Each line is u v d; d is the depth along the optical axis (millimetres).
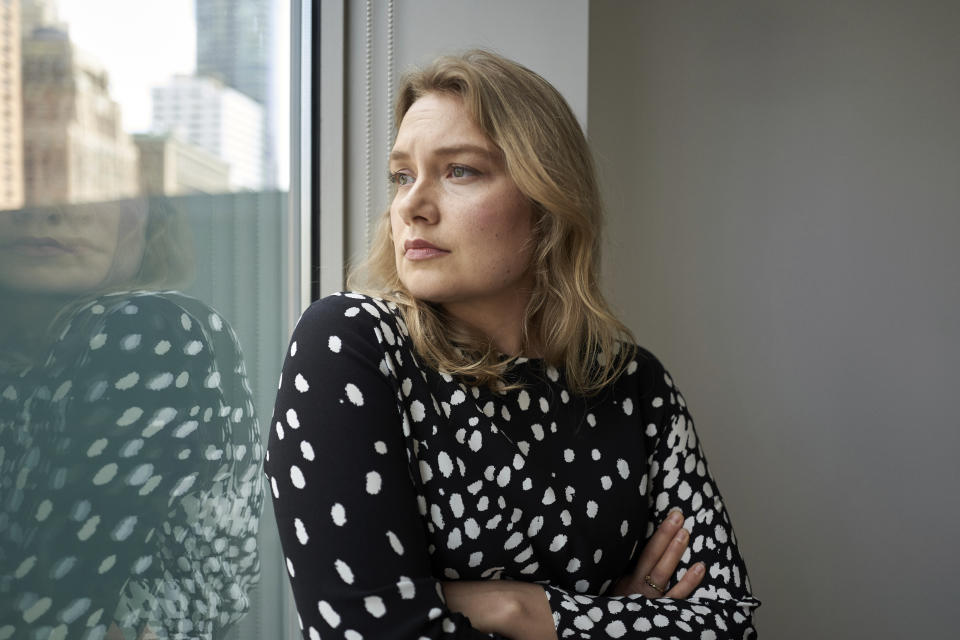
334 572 889
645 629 1039
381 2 1657
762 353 2229
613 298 2170
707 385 2232
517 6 1671
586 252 1134
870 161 2209
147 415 1142
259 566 1437
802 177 2221
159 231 1166
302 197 1598
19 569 935
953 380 2189
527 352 1162
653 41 2230
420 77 1101
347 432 929
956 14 2197
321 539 897
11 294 915
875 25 2211
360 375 958
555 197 1074
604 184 2188
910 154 2203
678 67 2234
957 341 2191
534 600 1003
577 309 1130
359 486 913
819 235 2217
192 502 1244
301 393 948
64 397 995
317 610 887
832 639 2211
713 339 2230
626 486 1159
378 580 891
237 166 1378
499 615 978
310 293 1606
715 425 2232
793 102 2223
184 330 1224
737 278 2229
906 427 2205
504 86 1077
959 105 2197
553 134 1103
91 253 1032
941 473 2197
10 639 927
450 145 1043
